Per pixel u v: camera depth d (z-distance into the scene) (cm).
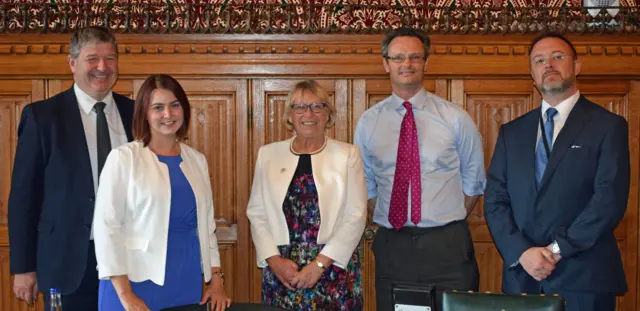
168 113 224
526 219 255
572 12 336
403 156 287
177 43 325
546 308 173
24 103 327
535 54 262
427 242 281
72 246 242
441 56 328
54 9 331
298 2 347
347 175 267
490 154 334
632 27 326
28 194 240
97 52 246
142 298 222
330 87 331
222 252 335
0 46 320
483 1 349
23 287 246
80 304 250
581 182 246
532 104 331
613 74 327
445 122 287
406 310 188
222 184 332
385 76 328
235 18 329
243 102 329
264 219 271
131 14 328
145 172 221
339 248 257
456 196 289
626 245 331
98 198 218
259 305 203
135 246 220
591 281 242
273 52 326
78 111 251
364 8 346
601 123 248
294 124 267
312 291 260
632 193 330
